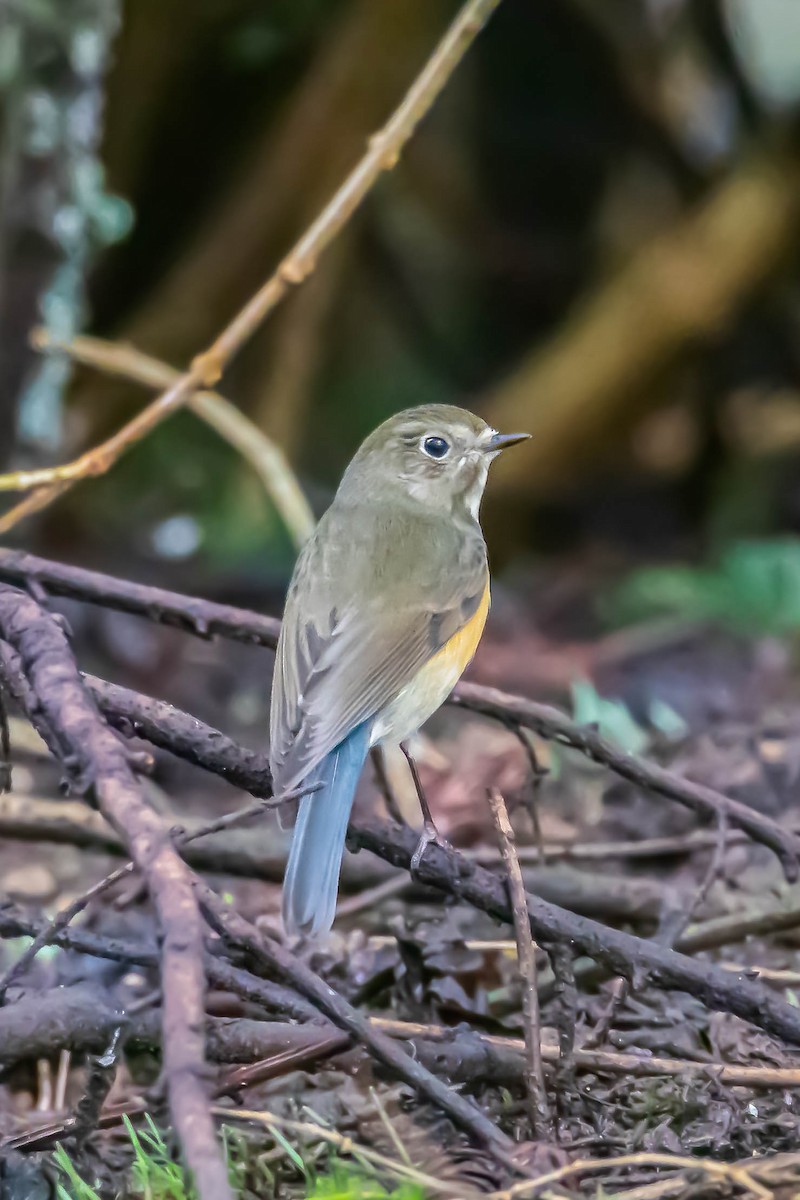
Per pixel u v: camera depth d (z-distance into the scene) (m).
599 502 18.41
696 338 17.61
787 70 18.03
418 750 10.98
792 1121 6.05
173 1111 4.27
